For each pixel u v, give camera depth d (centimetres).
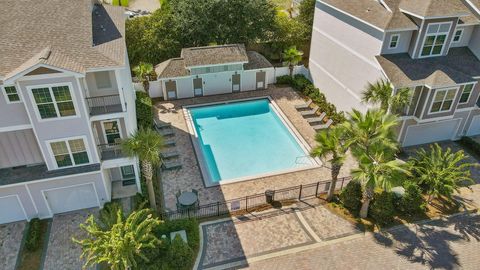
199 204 2431
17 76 1775
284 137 3334
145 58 4069
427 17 2617
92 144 2153
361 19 2894
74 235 2198
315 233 2236
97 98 2173
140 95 3616
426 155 2522
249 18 4059
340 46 3294
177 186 2605
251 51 4053
